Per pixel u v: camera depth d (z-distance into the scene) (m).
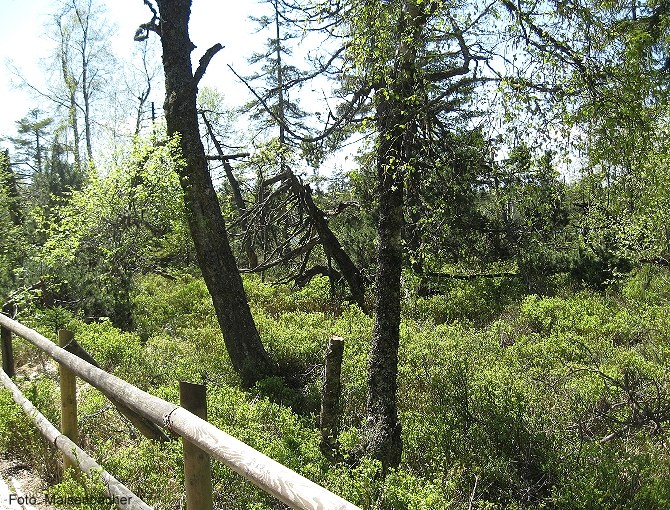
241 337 9.20
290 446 5.61
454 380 7.32
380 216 6.45
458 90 6.34
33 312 11.41
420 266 8.86
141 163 11.73
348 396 7.27
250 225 13.63
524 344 10.07
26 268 12.52
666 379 7.72
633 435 6.42
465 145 6.60
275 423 6.24
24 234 15.73
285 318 12.55
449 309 13.11
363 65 6.07
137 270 13.73
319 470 4.98
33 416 5.09
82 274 12.57
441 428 6.27
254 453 2.32
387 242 6.34
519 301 13.75
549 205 6.82
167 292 16.16
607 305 13.44
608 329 10.98
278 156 12.46
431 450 6.04
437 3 5.45
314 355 9.40
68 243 12.28
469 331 11.15
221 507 4.34
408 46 5.70
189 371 8.39
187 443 2.84
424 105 6.09
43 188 23.05
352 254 14.32
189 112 9.53
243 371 8.87
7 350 7.46
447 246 8.95
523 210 7.79
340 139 8.66
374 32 5.80
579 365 8.65
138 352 9.29
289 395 7.83
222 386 7.83
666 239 11.20
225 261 9.41
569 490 5.18
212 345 10.43
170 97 9.52
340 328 10.77
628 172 6.16
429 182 6.89
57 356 4.61
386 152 6.25
